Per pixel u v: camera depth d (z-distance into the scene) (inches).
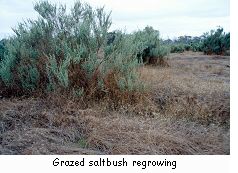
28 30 268.8
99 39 259.3
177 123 207.8
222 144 180.2
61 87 236.2
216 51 702.5
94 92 239.3
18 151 166.7
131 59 271.3
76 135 185.8
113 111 221.6
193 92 256.7
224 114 224.7
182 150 171.6
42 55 255.4
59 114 207.8
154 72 329.1
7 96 251.3
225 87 277.6
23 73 251.4
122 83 237.1
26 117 204.2
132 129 191.0
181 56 642.2
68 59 236.1
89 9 267.0
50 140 178.1
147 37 472.1
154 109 226.5
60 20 263.7
